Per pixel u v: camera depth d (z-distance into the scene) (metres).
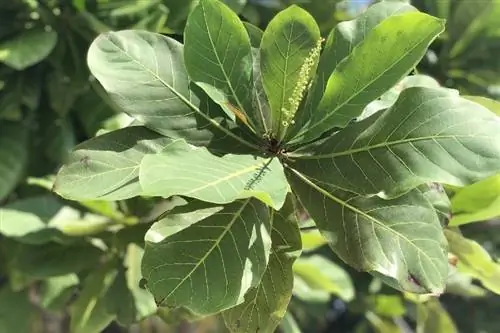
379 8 0.75
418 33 0.66
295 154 0.73
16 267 1.05
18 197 1.21
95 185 0.68
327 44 0.74
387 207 0.71
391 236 0.70
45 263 1.04
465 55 1.21
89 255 1.05
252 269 0.63
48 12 1.09
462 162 0.64
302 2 1.16
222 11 0.70
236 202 0.65
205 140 0.73
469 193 0.87
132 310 1.02
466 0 1.17
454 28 1.20
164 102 0.72
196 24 0.71
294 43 0.72
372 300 1.40
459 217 0.89
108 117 1.12
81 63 1.11
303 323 2.04
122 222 1.00
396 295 1.38
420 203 0.71
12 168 1.10
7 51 1.04
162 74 0.73
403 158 0.66
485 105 0.83
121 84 0.72
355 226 0.71
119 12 1.04
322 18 1.17
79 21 1.09
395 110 0.67
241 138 0.74
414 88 0.67
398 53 0.67
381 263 0.69
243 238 0.64
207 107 0.74
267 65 0.72
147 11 1.02
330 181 0.70
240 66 0.73
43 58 1.07
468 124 0.65
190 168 0.59
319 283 1.17
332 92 0.70
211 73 0.73
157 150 0.71
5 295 1.16
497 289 0.91
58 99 1.14
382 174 0.67
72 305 1.09
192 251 0.62
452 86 1.23
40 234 1.01
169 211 0.65
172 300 0.61
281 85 0.73
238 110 0.73
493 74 1.20
